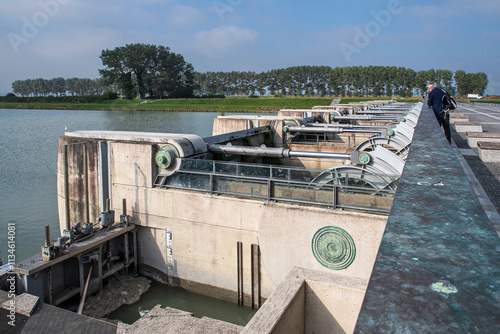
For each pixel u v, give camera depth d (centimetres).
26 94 19375
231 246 1412
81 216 1733
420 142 561
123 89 13175
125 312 1380
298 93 15862
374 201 1187
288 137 2845
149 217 1561
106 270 1482
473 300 146
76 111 11762
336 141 2961
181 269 1524
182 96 14150
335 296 429
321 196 1259
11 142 5266
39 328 933
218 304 1450
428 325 132
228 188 1415
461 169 375
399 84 11744
